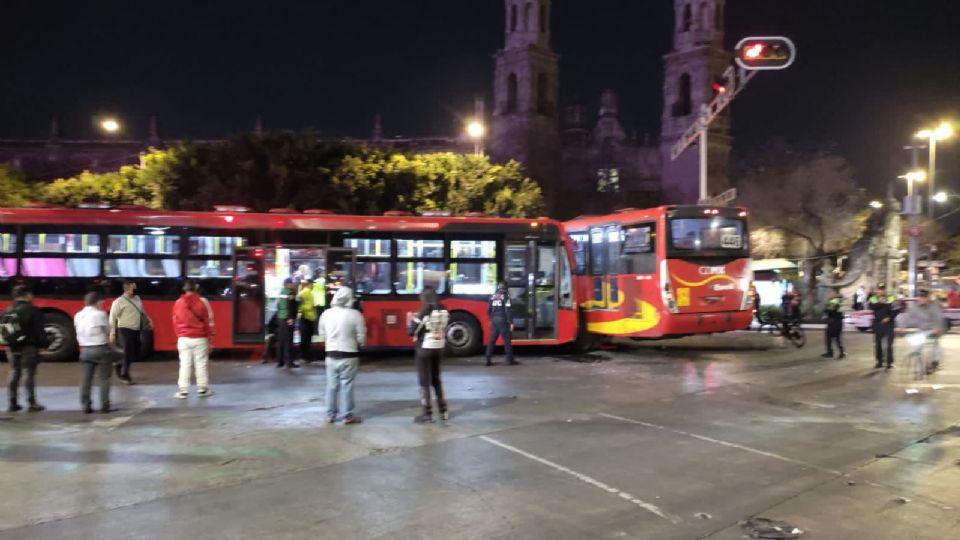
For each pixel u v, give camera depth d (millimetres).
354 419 9453
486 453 8031
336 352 9359
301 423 9406
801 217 38656
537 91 54000
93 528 5672
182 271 15320
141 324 12703
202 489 6668
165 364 14898
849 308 36344
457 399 11242
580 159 59469
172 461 7578
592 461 7770
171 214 15391
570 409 10562
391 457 7824
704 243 16750
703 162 24391
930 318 13891
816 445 8562
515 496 6578
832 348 18984
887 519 6082
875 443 8680
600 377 13688
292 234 15789
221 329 15359
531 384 12773
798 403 11211
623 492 6730
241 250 15539
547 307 16891
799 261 38938
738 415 10266
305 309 14750
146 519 5879
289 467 7414
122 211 15234
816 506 6398
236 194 25312
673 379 13500
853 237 38344
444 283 16422
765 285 34469
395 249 16234
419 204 27141
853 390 12461
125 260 15164
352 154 26750
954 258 44656
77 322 9852
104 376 9938
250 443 8344
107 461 7547
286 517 5965
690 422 9781
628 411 10477
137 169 26734
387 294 16094
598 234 18500
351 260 15945
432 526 5809
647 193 57094
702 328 16766
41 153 53250
